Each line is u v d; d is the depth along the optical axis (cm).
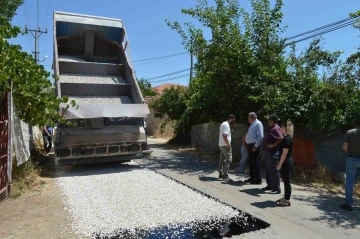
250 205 611
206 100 1289
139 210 561
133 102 1005
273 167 702
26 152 819
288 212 573
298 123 941
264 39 1086
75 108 812
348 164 601
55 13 1041
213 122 1423
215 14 1118
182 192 684
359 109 824
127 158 911
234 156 1188
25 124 886
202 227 495
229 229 489
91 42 1106
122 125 899
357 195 705
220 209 579
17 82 684
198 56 1144
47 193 657
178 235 462
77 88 959
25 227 475
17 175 718
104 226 487
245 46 1066
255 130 784
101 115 834
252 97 984
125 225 494
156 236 457
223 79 1110
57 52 1027
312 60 1038
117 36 1146
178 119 1850
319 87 909
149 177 825
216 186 755
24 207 565
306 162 922
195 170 959
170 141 1912
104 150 866
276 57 1088
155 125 2623
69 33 1084
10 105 637
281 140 673
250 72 1070
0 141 594
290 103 916
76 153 834
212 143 1435
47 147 1231
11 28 729
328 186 782
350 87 900
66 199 616
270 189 725
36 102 739
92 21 1084
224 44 1073
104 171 894
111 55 1169
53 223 494
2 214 527
